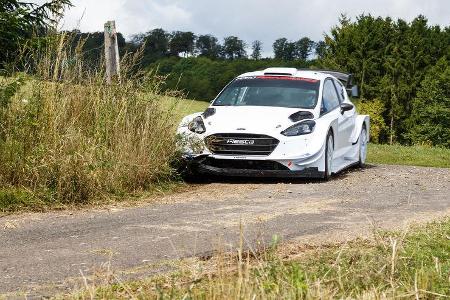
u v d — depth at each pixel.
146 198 10.44
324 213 8.87
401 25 81.00
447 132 77.69
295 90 13.53
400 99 78.81
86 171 9.91
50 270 5.81
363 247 6.46
